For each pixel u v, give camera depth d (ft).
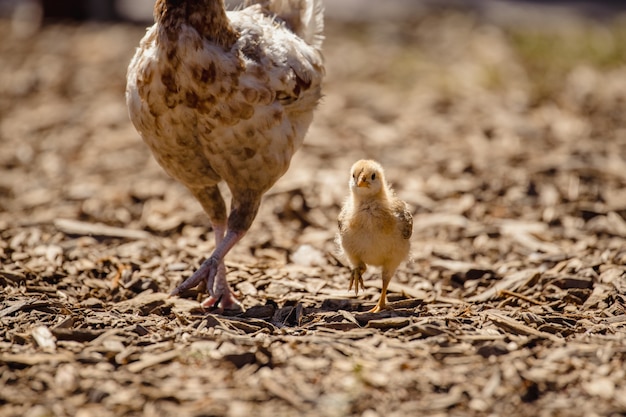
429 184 43.45
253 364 21.59
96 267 31.14
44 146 51.93
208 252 33.45
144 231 37.45
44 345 22.76
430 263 32.63
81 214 40.42
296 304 27.76
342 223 27.63
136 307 26.96
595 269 30.53
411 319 25.12
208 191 28.63
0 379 20.67
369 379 20.56
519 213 39.45
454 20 88.02
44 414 19.06
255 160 26.04
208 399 19.71
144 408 19.34
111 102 59.72
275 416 18.93
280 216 39.37
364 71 67.77
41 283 29.17
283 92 26.11
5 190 44.78
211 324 25.08
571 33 82.94
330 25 83.30
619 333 24.00
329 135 52.47
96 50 71.77
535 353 22.20
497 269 31.94
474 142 50.90
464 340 23.15
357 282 27.50
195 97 24.91
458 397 19.88
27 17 84.53
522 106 58.59
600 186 42.11
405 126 54.24
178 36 24.63
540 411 19.36
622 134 52.26
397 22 86.43
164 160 27.27
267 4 29.78
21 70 66.59
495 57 72.74
